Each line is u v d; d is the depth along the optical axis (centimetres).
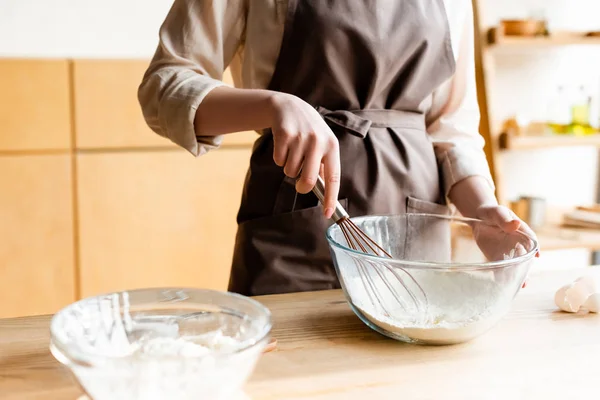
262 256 108
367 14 106
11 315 214
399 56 108
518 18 241
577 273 101
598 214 228
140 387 51
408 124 113
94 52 218
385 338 77
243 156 227
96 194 215
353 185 108
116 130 214
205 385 52
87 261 218
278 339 76
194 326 67
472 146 119
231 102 88
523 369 69
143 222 221
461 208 112
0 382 65
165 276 226
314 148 78
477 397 63
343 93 109
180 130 93
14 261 212
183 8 103
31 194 210
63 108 208
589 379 67
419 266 71
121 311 67
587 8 249
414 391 64
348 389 64
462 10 118
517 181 252
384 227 91
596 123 232
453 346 75
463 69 121
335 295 91
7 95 203
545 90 246
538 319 83
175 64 102
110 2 216
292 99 83
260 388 64
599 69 249
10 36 210
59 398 62
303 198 108
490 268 71
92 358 51
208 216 227
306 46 105
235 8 107
